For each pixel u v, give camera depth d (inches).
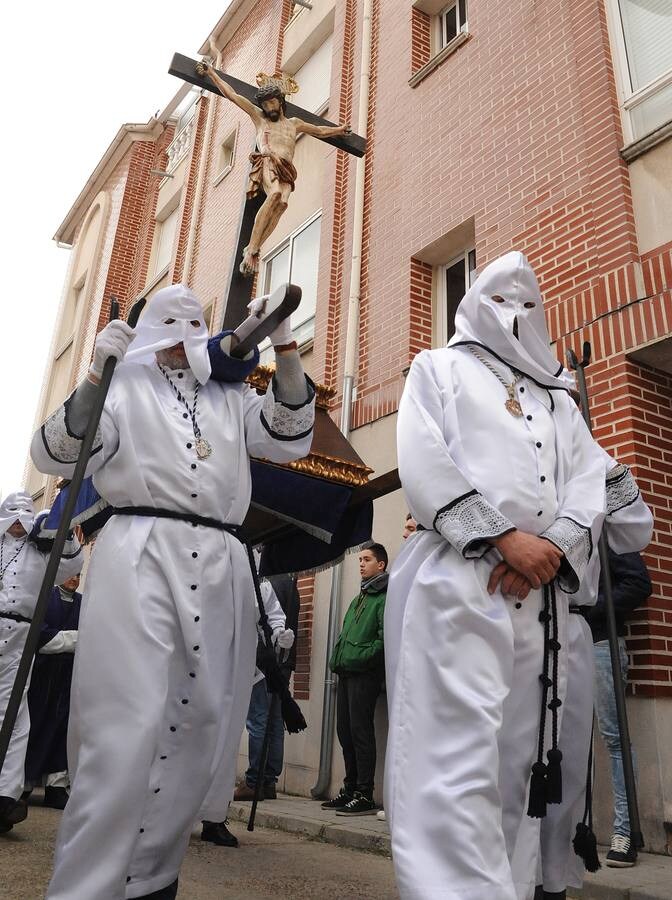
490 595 88.0
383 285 304.8
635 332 197.3
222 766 107.3
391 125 328.5
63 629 242.2
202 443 108.3
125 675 93.8
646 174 212.5
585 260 218.7
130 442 105.1
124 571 98.7
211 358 114.5
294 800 250.4
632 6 233.8
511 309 103.8
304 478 154.3
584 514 94.5
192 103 628.4
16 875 136.4
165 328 111.7
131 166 674.2
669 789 164.1
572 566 90.0
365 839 180.1
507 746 88.1
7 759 179.5
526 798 88.0
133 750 90.7
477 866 73.5
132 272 646.5
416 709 84.3
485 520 87.6
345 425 293.6
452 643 84.9
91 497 127.7
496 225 254.7
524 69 260.8
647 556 182.2
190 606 100.0
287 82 185.0
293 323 359.6
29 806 231.8
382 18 360.5
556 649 90.9
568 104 239.5
